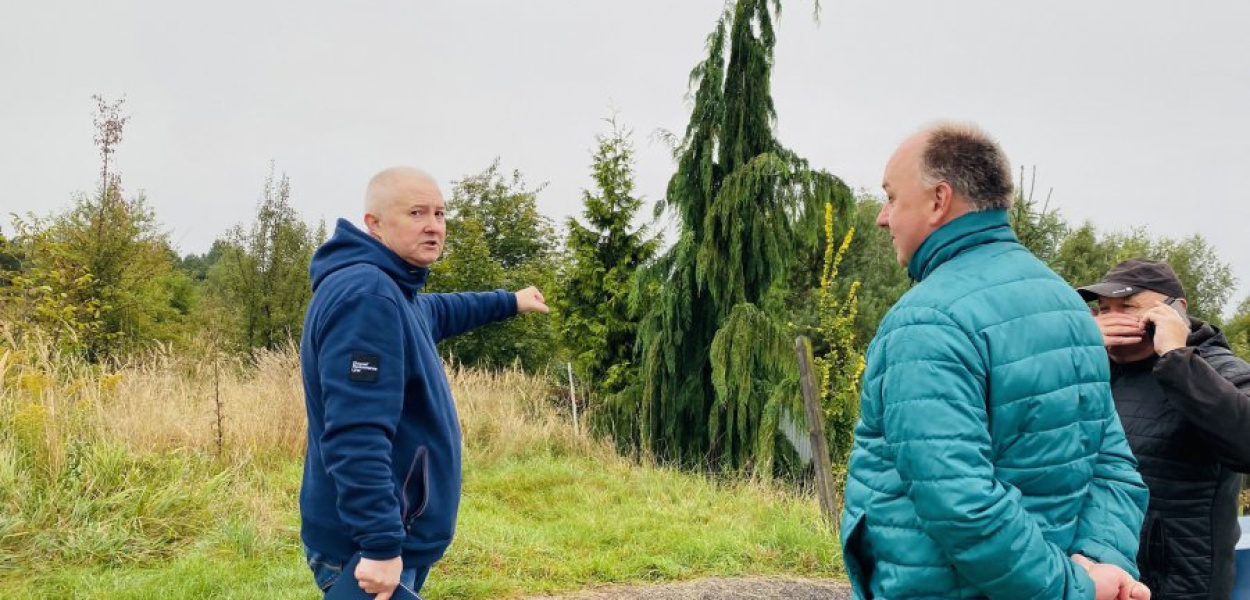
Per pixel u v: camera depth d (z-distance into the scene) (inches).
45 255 438.9
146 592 175.2
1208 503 101.7
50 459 227.1
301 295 740.7
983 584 67.4
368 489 91.6
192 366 384.5
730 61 372.2
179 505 227.1
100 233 542.9
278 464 292.8
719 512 276.2
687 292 371.9
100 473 229.3
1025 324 72.2
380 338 94.9
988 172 76.4
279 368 386.0
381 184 104.0
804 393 258.8
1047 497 72.4
